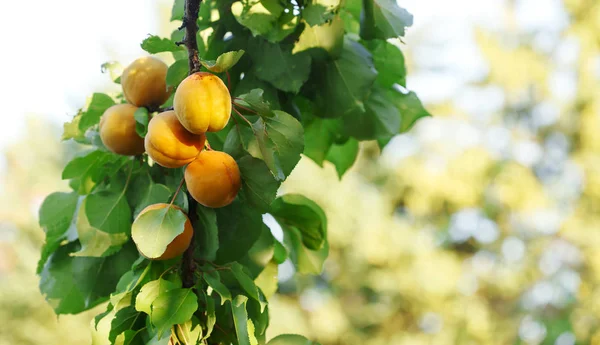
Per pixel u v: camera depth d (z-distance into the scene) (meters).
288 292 6.09
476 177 6.34
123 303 1.59
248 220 1.65
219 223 1.65
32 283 5.17
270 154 1.60
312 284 6.04
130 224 1.68
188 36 1.60
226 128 1.70
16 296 5.07
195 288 1.60
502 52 6.59
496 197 6.44
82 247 1.66
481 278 6.50
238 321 1.56
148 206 1.60
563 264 6.31
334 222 5.65
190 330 1.58
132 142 1.65
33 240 5.69
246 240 1.65
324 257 1.78
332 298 5.95
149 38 1.61
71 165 1.69
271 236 1.70
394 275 5.84
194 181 1.58
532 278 6.32
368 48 1.82
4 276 5.45
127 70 1.66
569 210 6.30
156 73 1.66
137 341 1.60
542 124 6.71
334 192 5.64
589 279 6.02
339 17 1.73
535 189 6.36
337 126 1.81
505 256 6.55
